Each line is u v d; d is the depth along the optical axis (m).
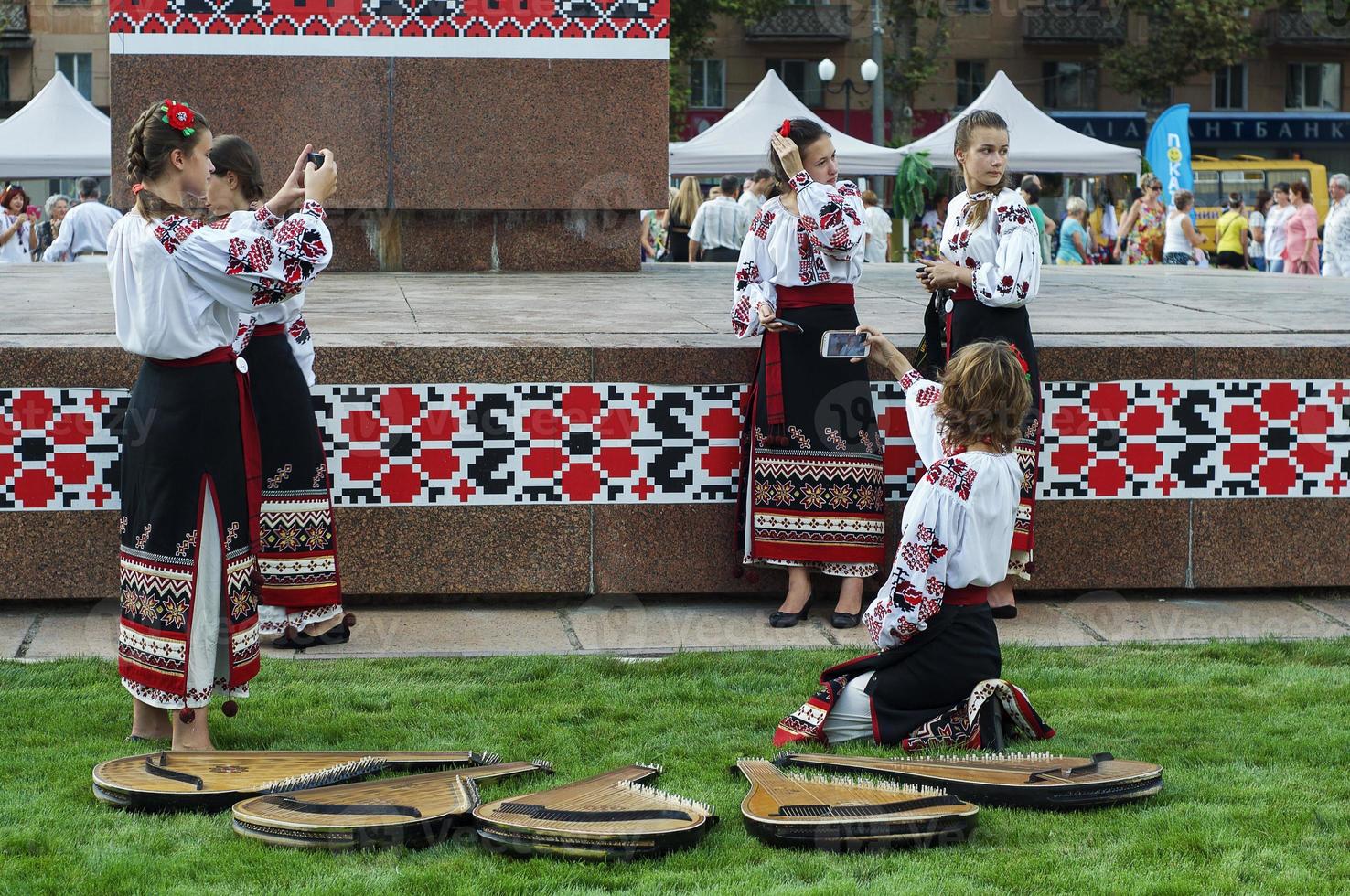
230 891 3.32
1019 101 19.27
